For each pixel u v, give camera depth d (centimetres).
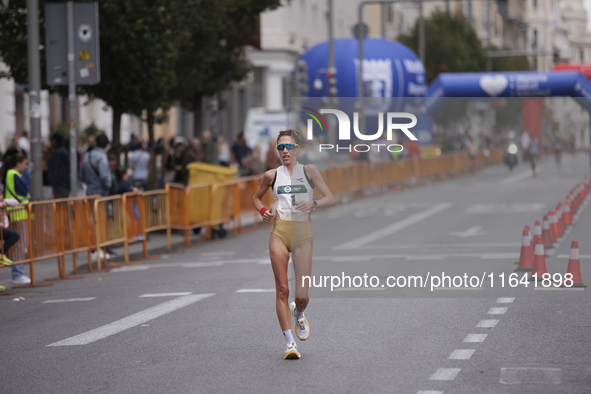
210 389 843
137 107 2455
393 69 5022
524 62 9231
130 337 1109
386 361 942
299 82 3953
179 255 2072
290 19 6366
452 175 4084
